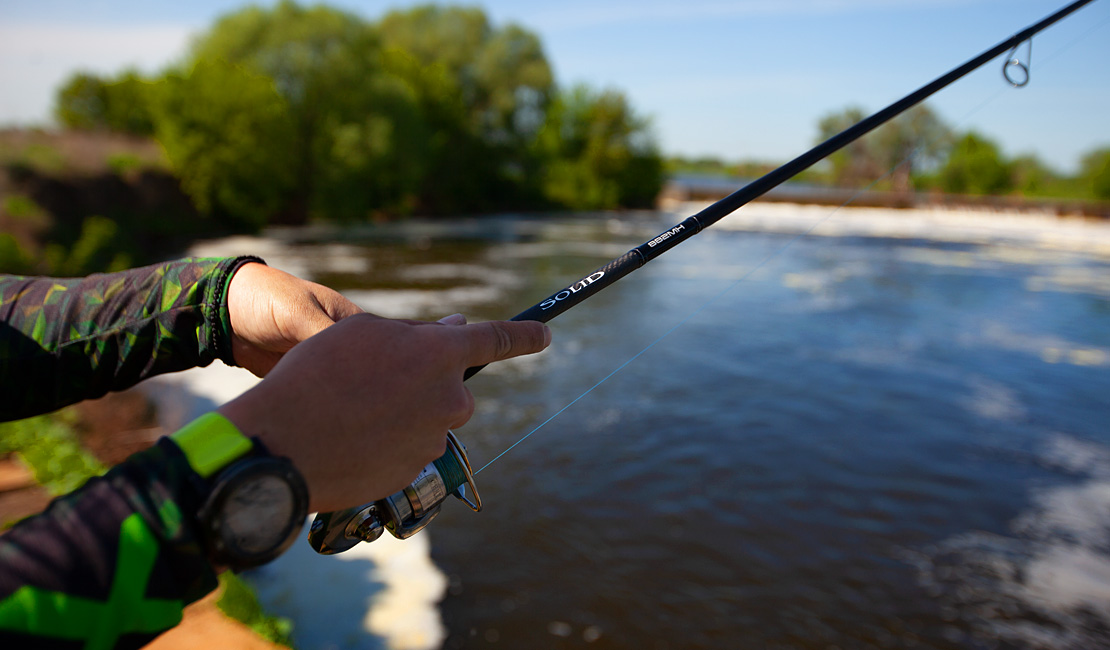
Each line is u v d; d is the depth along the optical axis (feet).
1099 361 29.55
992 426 21.50
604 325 33.71
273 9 91.61
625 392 23.40
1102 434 20.94
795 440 19.92
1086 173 179.93
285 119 77.05
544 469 16.94
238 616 9.45
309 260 54.65
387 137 94.38
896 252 72.79
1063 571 13.35
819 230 98.78
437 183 121.90
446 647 10.42
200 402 20.81
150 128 89.86
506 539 13.69
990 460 18.92
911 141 167.32
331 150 91.50
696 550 13.69
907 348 31.19
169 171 69.46
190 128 69.51
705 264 59.47
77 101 91.09
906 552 13.98
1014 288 48.96
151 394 21.24
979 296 45.57
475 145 131.44
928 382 26.17
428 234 83.51
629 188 158.40
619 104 156.56
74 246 42.96
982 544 14.37
